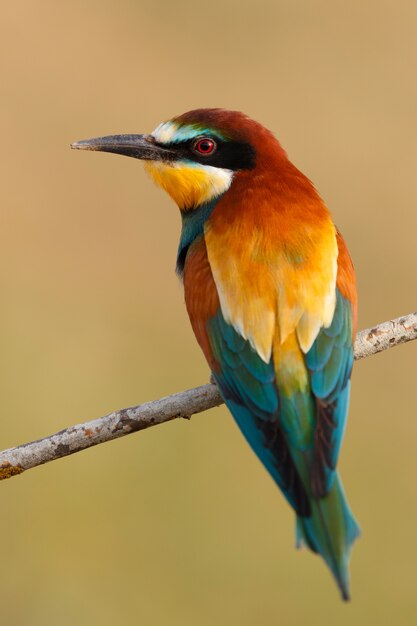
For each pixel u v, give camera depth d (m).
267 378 7.82
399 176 16.16
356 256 15.26
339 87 17.14
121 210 15.68
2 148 16.12
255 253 8.11
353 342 8.27
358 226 15.62
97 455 12.05
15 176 15.82
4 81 16.72
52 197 15.73
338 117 16.78
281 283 7.97
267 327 7.91
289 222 8.24
